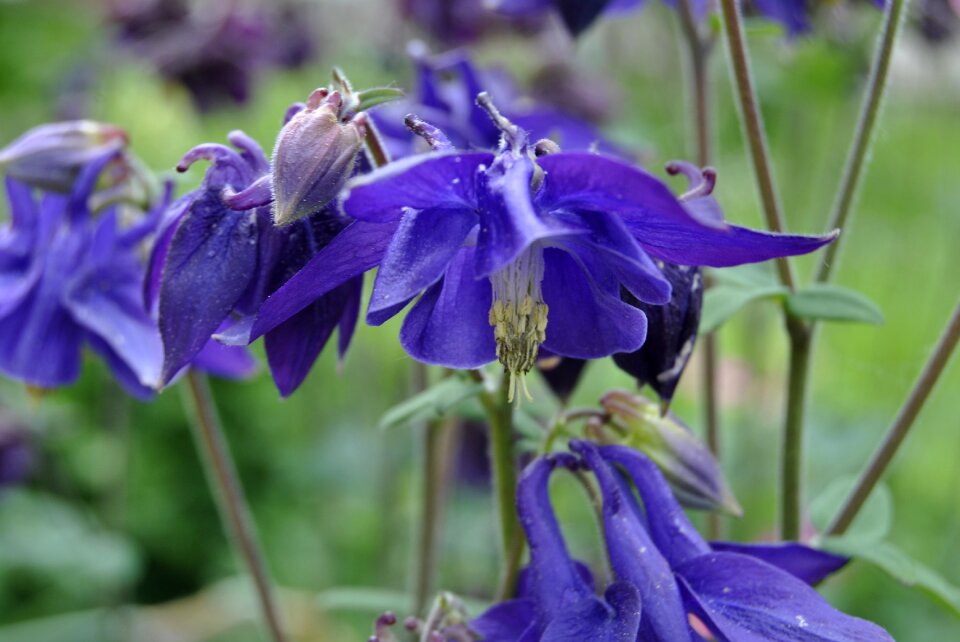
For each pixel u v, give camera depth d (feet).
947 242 1.90
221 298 0.76
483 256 0.70
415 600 1.06
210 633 1.51
